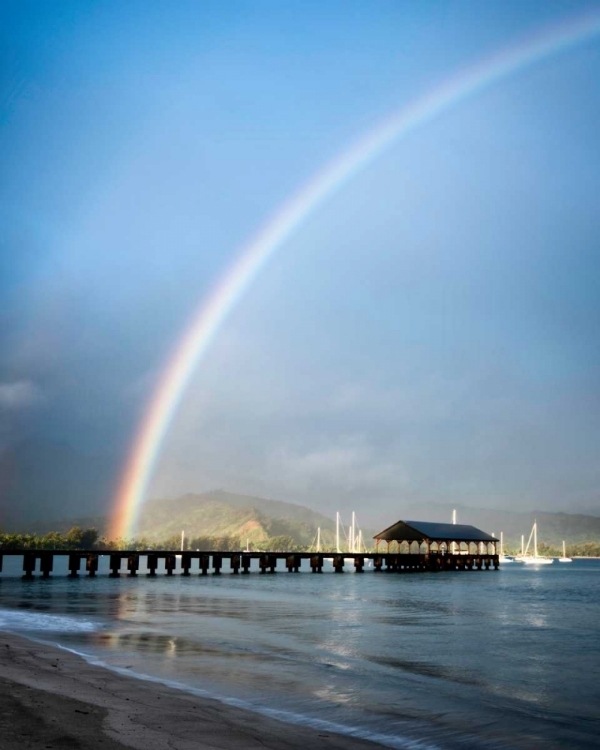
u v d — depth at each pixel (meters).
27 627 33.09
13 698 15.80
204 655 26.22
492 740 16.39
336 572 122.12
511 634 38.22
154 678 20.80
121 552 94.94
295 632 35.59
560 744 16.36
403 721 17.59
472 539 147.25
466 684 23.47
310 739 14.89
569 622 45.81
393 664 26.94
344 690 21.06
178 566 177.38
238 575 106.06
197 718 15.62
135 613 42.34
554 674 26.02
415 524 137.38
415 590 78.31
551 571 191.50
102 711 15.23
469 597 69.25
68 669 20.81
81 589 66.50
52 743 12.48
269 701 18.77
